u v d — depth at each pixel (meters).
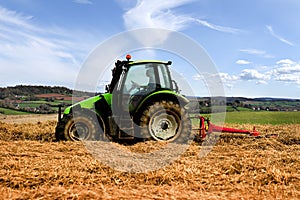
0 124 10.27
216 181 4.54
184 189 4.20
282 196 3.97
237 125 11.38
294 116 17.14
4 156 5.61
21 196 3.73
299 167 5.23
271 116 17.47
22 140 7.85
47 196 3.74
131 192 3.98
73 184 4.23
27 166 4.91
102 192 3.94
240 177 4.68
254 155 6.02
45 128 9.84
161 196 3.85
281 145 7.32
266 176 4.67
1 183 4.16
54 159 5.50
